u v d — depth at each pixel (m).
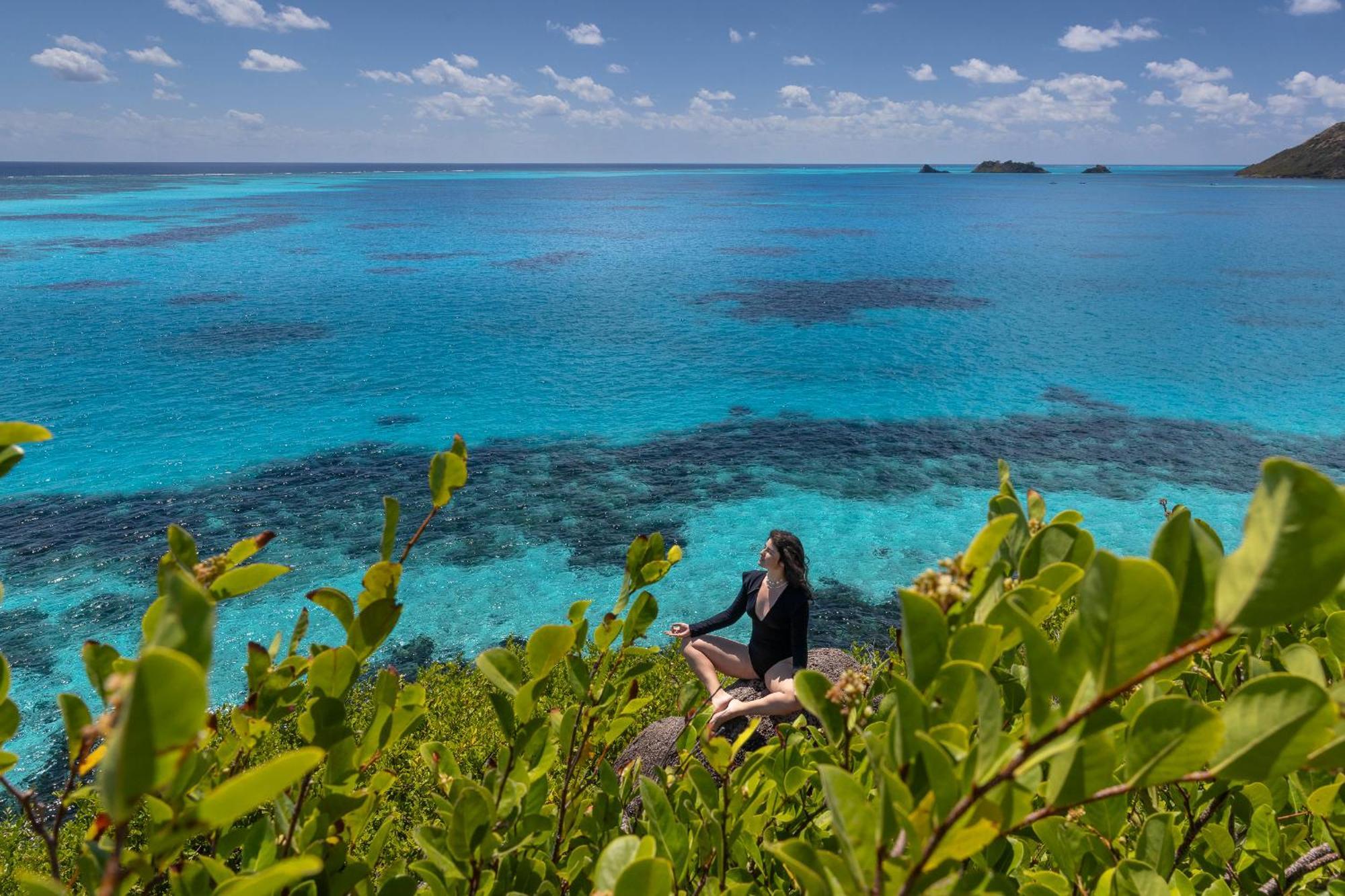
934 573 1.31
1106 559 0.86
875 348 34.75
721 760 2.15
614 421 25.41
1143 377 30.00
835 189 179.62
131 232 71.88
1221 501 19.33
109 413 24.88
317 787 1.81
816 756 2.16
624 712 2.31
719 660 6.29
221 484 19.83
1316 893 1.84
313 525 17.72
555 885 1.96
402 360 32.34
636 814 3.27
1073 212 105.62
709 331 38.09
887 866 1.02
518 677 1.81
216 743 1.64
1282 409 26.03
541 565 16.31
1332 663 2.02
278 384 28.67
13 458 1.31
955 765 1.08
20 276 47.75
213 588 1.41
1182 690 2.46
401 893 1.73
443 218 94.88
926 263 58.72
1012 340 35.97
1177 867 2.00
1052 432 24.25
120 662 1.33
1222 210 105.94
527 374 30.69
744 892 1.89
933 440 23.70
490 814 1.64
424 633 14.05
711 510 18.88
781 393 28.53
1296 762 0.86
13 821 5.98
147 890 1.36
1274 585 0.78
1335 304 42.53
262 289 46.22
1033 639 0.97
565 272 54.09
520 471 21.06
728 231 81.38
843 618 14.78
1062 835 1.85
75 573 15.51
